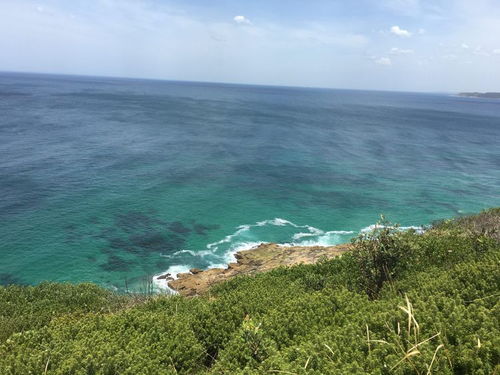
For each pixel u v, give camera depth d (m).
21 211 32.94
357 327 6.10
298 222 34.91
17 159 48.69
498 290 6.79
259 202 39.47
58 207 34.47
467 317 5.73
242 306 9.24
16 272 24.42
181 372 6.51
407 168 57.41
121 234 30.53
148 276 24.91
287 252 24.64
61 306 12.81
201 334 8.01
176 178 45.72
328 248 24.02
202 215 35.31
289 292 10.58
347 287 9.96
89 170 46.22
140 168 49.06
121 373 5.84
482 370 4.48
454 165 60.69
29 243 27.88
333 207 39.06
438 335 5.25
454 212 38.59
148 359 6.44
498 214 18.75
